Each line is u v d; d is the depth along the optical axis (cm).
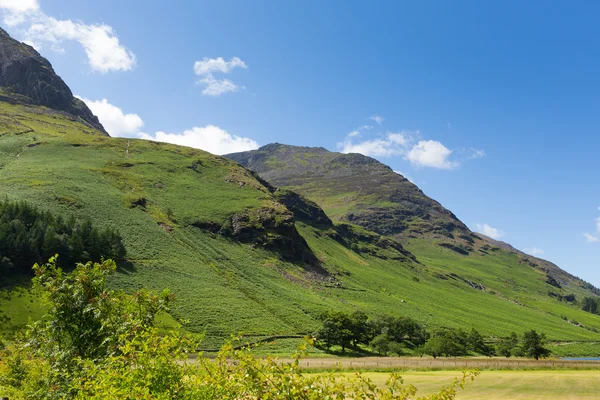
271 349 9169
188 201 18988
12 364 1941
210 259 14700
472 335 13925
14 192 13700
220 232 17400
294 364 829
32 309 7925
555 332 19775
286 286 15075
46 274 1483
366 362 7594
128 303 1426
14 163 17825
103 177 18100
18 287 8538
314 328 11394
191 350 1074
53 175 16538
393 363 7600
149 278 11188
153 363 976
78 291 1441
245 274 14625
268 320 11012
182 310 9838
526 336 11088
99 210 14462
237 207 19662
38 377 1722
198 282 12169
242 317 10612
